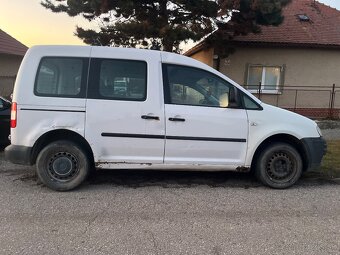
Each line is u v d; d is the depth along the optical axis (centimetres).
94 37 1347
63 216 476
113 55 589
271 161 617
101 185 616
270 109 618
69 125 572
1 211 489
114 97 583
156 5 1461
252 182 652
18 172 685
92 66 583
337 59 1777
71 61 582
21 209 498
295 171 620
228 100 604
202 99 604
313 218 486
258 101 616
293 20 1953
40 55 578
